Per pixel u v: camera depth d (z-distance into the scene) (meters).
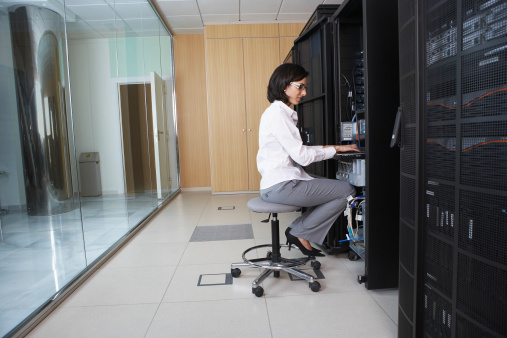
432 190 1.12
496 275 0.84
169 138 5.49
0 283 1.56
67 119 2.16
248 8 4.87
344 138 2.36
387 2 1.75
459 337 0.99
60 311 1.74
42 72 1.91
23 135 1.75
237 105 5.52
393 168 1.83
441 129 1.05
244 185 5.65
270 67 5.50
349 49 2.44
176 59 5.96
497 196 0.83
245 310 1.70
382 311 1.66
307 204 1.90
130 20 3.58
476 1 0.87
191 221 3.77
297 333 1.48
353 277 2.10
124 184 3.18
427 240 1.16
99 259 2.45
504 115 0.80
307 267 2.27
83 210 2.40
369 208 1.83
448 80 1.00
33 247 1.79
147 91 4.24
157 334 1.50
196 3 4.65
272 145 1.90
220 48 5.44
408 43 1.22
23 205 1.73
